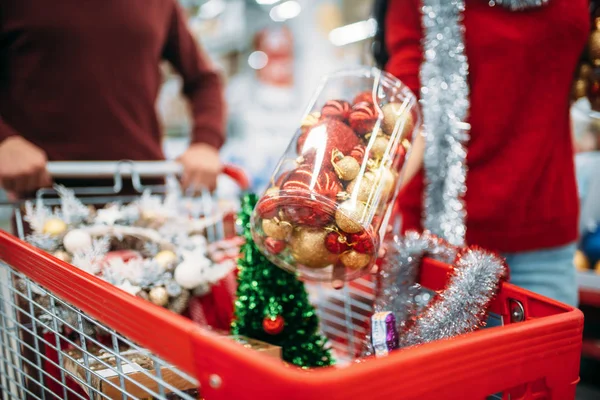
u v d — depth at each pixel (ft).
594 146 7.32
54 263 2.61
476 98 3.96
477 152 4.02
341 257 2.81
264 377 1.63
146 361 2.93
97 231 3.75
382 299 3.42
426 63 4.03
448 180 4.14
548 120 3.89
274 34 13.82
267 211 2.72
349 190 2.66
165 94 11.62
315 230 2.69
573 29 3.71
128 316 2.12
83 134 4.71
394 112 3.07
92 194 4.98
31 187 3.93
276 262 3.03
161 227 4.11
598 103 4.12
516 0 3.72
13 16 4.52
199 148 5.11
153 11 5.12
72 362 3.01
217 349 1.76
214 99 5.95
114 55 4.81
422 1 4.08
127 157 4.89
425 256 3.41
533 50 3.75
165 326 1.94
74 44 4.60
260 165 11.54
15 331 3.31
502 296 2.89
